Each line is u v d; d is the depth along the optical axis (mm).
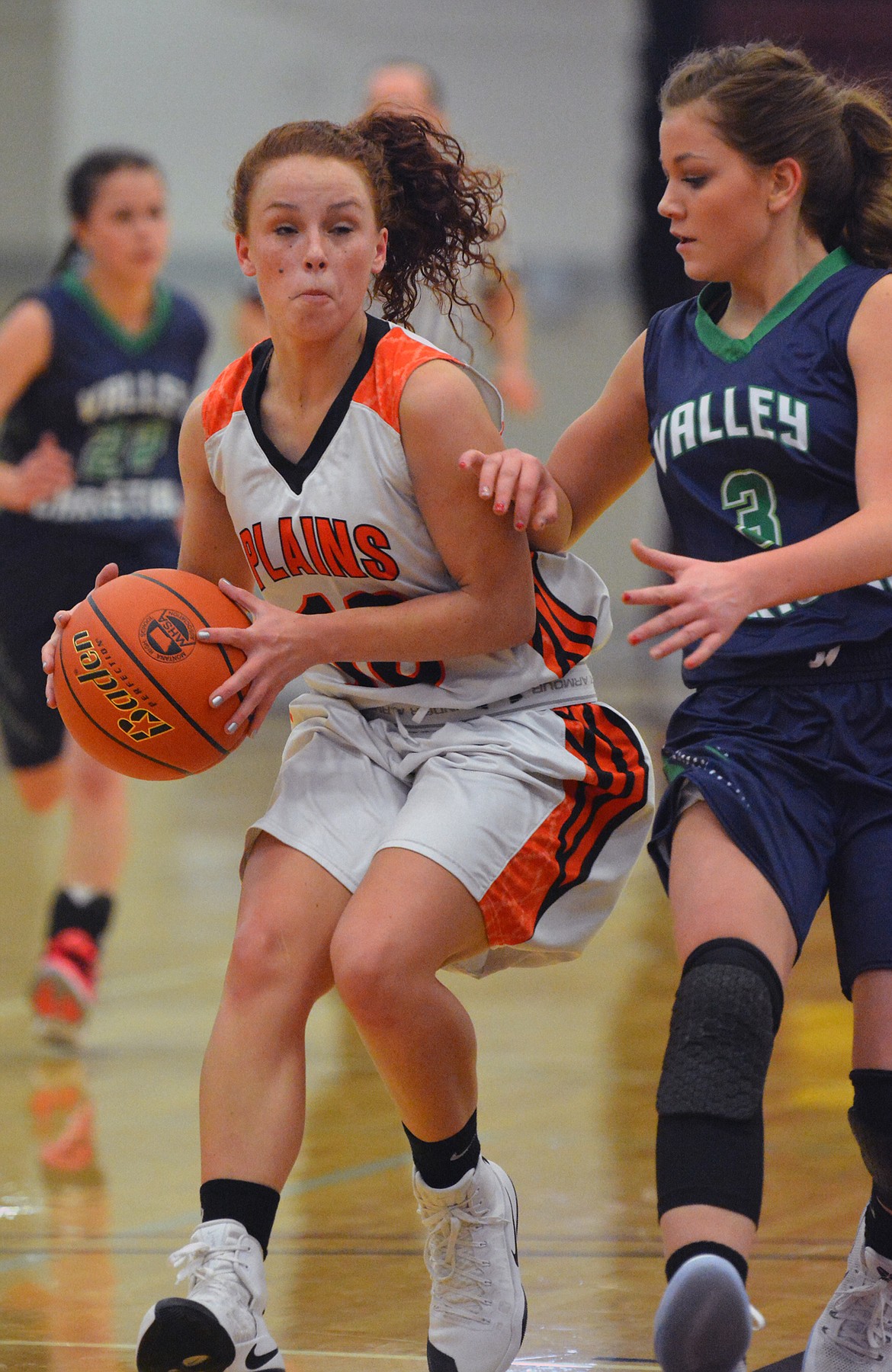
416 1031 6508
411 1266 8375
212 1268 6258
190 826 25031
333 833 6961
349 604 7305
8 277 44906
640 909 18844
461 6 45969
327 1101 11617
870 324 6660
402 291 8055
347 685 7391
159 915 18703
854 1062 6500
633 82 40688
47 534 14047
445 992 6652
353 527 6988
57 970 13164
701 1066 5941
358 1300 7910
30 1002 14312
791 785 6664
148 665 6836
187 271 45375
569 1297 7879
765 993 6090
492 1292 6910
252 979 6695
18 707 14227
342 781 7156
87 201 13836
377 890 6602
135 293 14039
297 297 6773
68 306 13953
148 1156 10414
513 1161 10062
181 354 14344
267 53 45344
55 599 14102
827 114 6828
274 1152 6508
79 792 13492
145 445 14266
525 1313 6992
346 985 6418
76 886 13445
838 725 6672
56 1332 7535
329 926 6812
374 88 12406
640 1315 7637
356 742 7246
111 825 13531
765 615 6816
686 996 6102
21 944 17188
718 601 5875
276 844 7031
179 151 45375
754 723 6805
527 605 7059
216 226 45688
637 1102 11352
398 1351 7289
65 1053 13055
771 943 6254
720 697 6926
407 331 7164
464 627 6926
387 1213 9180
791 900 6406
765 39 7410
